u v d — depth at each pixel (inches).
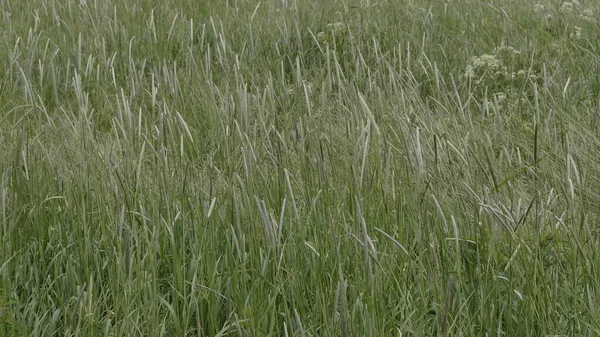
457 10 322.3
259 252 135.9
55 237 148.7
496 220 136.6
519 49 277.0
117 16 313.9
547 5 316.2
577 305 126.9
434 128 186.1
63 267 145.3
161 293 141.0
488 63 249.3
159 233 144.1
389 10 322.3
